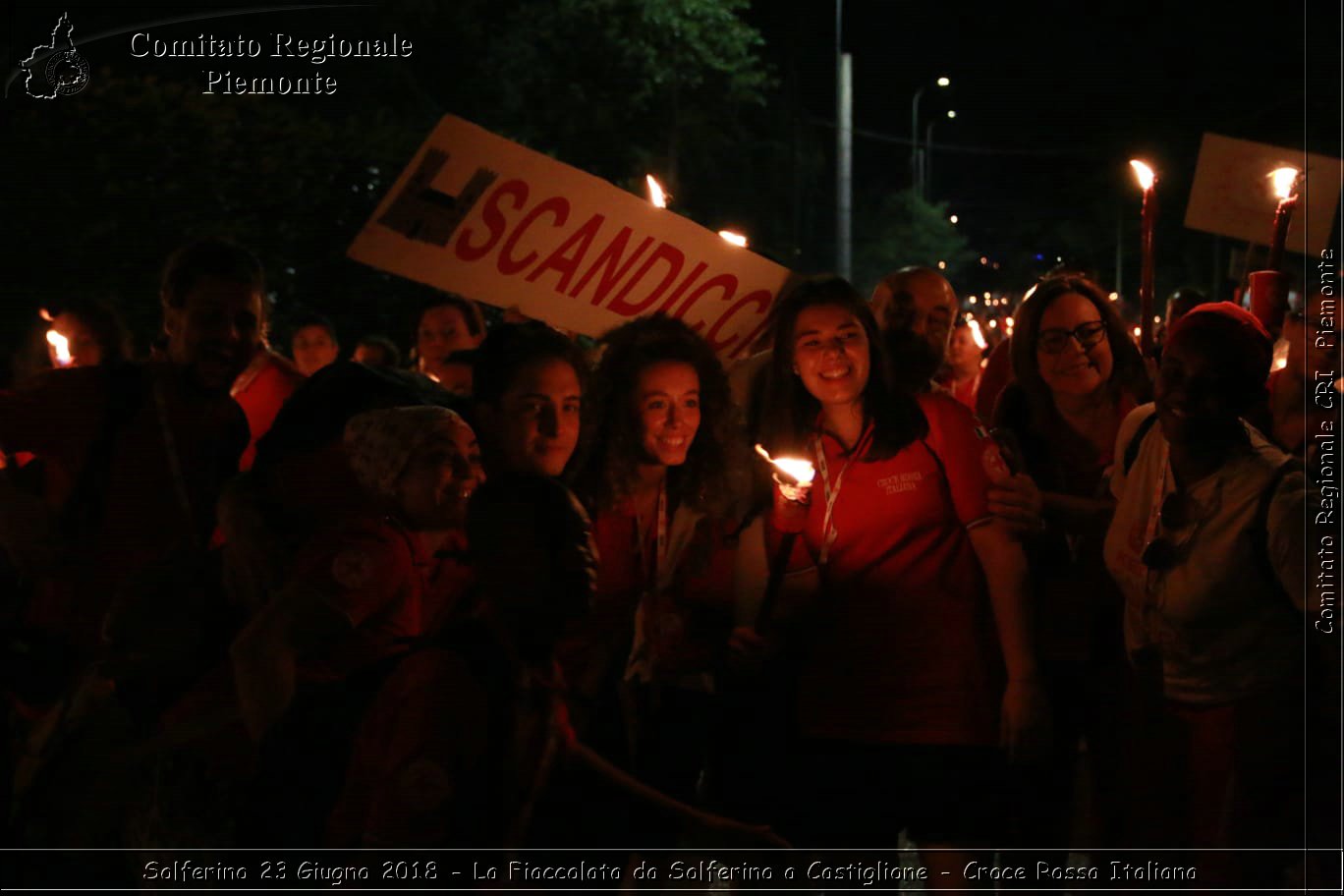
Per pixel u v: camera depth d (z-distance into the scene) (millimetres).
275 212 11258
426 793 2732
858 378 4000
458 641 2820
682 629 4039
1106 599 4508
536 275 4836
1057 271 6047
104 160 10266
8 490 4133
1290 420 4590
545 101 23047
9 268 10070
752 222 30328
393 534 3217
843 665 4070
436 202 4738
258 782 3188
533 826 3197
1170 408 3762
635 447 3969
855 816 4102
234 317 4305
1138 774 4188
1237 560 3729
